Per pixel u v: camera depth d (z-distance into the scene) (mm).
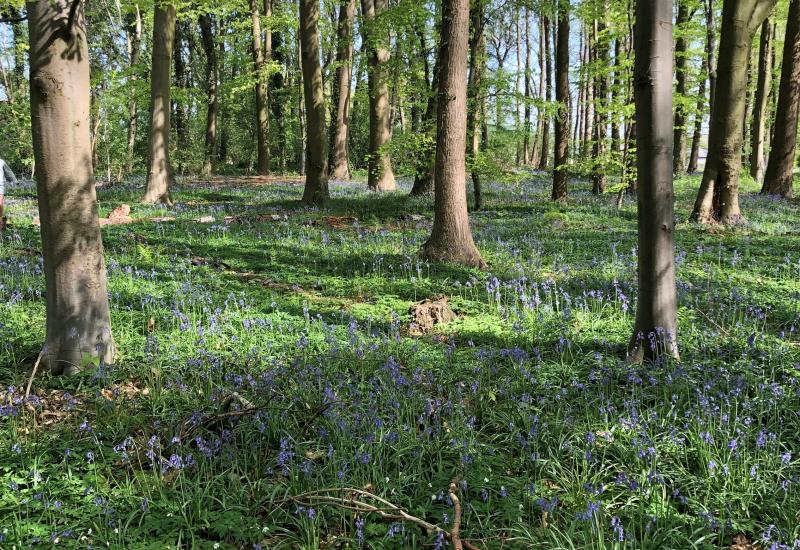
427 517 3652
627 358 6000
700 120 28781
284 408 4621
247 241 12172
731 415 4766
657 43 5555
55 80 5219
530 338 6703
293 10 32250
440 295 8289
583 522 3471
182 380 5363
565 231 14000
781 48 30531
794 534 3422
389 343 6434
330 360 5812
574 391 5297
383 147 16312
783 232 13477
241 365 5734
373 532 3453
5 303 7266
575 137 45344
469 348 6418
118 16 6098
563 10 16672
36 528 3328
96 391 5152
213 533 3463
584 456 3977
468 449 4234
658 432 4551
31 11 5086
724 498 3709
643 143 5723
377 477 3955
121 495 3688
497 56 34375
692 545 3312
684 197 21188
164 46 18031
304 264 10438
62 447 4188
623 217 16422
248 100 42156
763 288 8648
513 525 3508
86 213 5551
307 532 3314
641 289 5934
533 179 30141
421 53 15695
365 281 9289
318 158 17859
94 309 5672
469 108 15344
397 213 16469
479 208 17922
